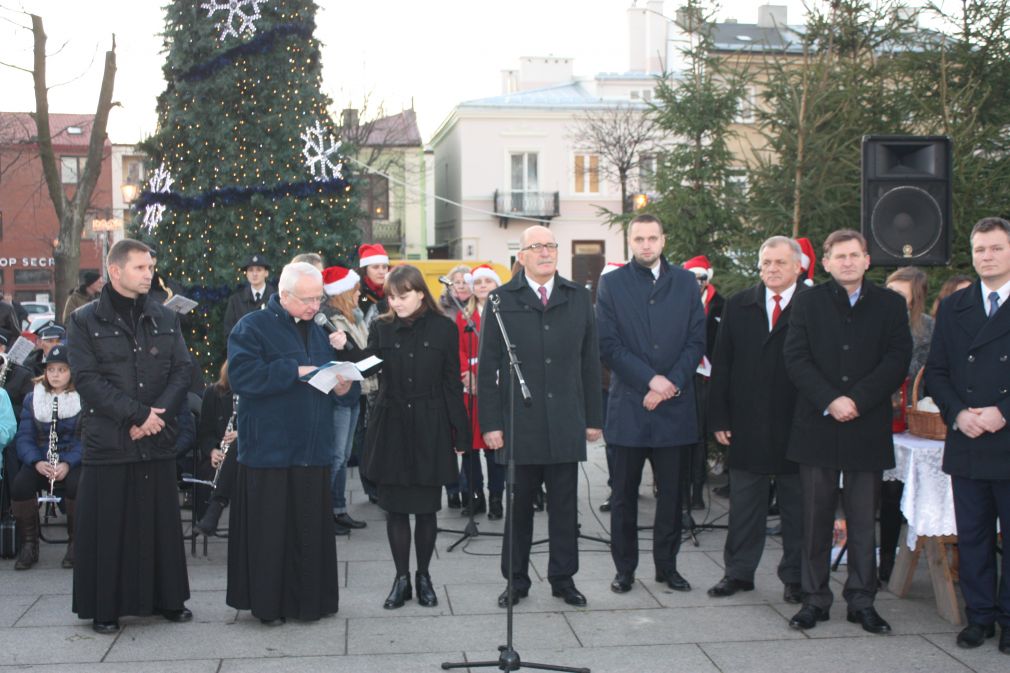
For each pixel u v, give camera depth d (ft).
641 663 14.15
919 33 28.48
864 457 15.44
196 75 32.42
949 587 15.99
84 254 126.00
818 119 26.91
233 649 14.74
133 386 15.58
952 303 15.42
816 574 15.85
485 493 27.09
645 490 26.37
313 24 33.71
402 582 16.90
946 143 19.88
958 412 14.84
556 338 16.67
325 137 33.91
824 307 15.75
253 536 15.71
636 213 33.37
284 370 15.48
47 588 18.08
